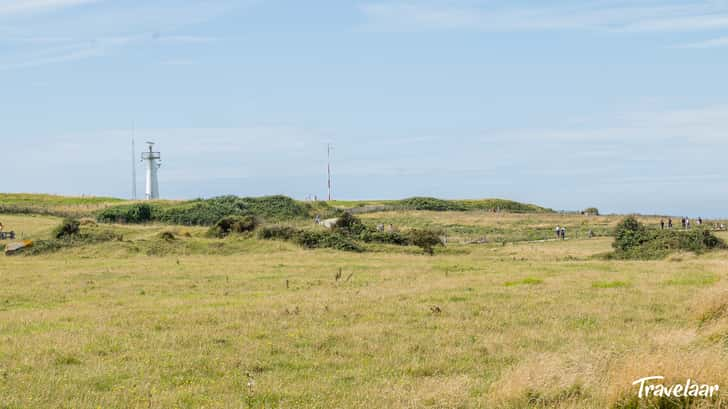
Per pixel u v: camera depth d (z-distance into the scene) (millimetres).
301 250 49875
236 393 14406
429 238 54812
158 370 16078
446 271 36312
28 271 37344
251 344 18609
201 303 25797
